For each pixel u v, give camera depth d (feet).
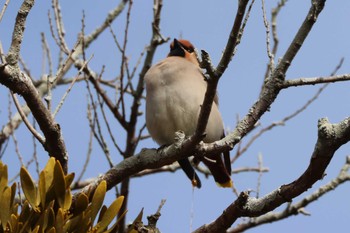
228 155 39.34
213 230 23.82
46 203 21.15
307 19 25.59
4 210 20.66
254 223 39.11
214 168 37.55
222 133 39.65
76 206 21.36
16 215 20.97
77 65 40.75
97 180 27.14
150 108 38.88
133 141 39.91
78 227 21.17
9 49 24.72
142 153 27.40
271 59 26.61
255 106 26.58
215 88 24.20
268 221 39.06
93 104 37.83
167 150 26.94
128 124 40.37
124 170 27.30
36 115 25.25
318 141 21.67
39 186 20.99
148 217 22.30
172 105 38.14
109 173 27.35
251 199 23.24
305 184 22.25
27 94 24.76
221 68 23.53
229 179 37.76
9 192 20.71
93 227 21.43
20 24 24.89
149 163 27.17
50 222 20.70
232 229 39.45
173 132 38.75
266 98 26.53
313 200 38.73
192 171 35.94
